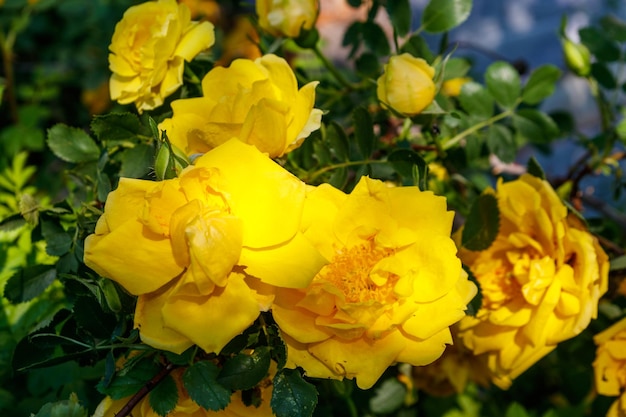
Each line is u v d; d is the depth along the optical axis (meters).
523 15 1.22
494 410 0.55
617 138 0.50
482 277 0.42
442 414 0.54
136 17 0.41
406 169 0.40
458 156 0.47
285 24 0.44
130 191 0.33
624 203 0.79
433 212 0.34
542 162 1.06
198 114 0.38
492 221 0.41
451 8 0.45
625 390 0.42
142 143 0.41
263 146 0.36
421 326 0.34
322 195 0.34
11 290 0.41
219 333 0.33
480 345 0.41
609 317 0.46
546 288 0.40
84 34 0.71
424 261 0.34
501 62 0.47
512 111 0.47
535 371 0.56
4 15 0.70
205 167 0.33
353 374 0.34
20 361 0.37
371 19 0.49
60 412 0.35
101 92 0.70
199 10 0.65
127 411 0.35
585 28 0.51
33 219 0.41
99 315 0.36
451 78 0.50
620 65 0.50
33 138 0.61
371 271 0.34
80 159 0.43
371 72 0.49
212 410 0.34
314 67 0.57
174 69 0.40
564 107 1.08
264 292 0.33
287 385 0.34
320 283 0.33
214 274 0.32
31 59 0.74
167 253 0.33
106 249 0.33
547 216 0.40
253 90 0.36
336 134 0.42
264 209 0.33
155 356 0.35
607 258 0.41
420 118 0.41
